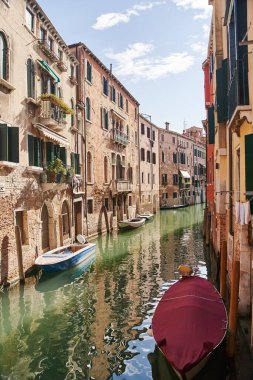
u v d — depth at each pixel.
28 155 12.75
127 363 6.74
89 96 21.50
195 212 42.03
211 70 16.64
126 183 27.91
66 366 6.66
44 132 13.59
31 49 13.27
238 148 8.76
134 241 20.83
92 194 21.86
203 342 5.62
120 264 14.95
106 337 7.89
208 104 18.61
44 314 9.24
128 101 30.86
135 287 11.64
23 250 12.09
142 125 35.97
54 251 13.89
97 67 23.06
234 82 7.74
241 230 7.50
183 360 5.27
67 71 18.12
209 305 6.84
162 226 28.09
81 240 16.36
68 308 9.68
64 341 7.71
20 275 11.26
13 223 11.40
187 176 52.34
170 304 6.98
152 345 7.47
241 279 7.48
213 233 16.47
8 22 11.34
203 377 5.61
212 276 12.98
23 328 8.38
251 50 6.64
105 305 9.93
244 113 6.95
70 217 17.97
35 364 6.75
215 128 14.59
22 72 12.41
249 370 6.06
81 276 13.05
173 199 48.56
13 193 11.45
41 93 14.40
